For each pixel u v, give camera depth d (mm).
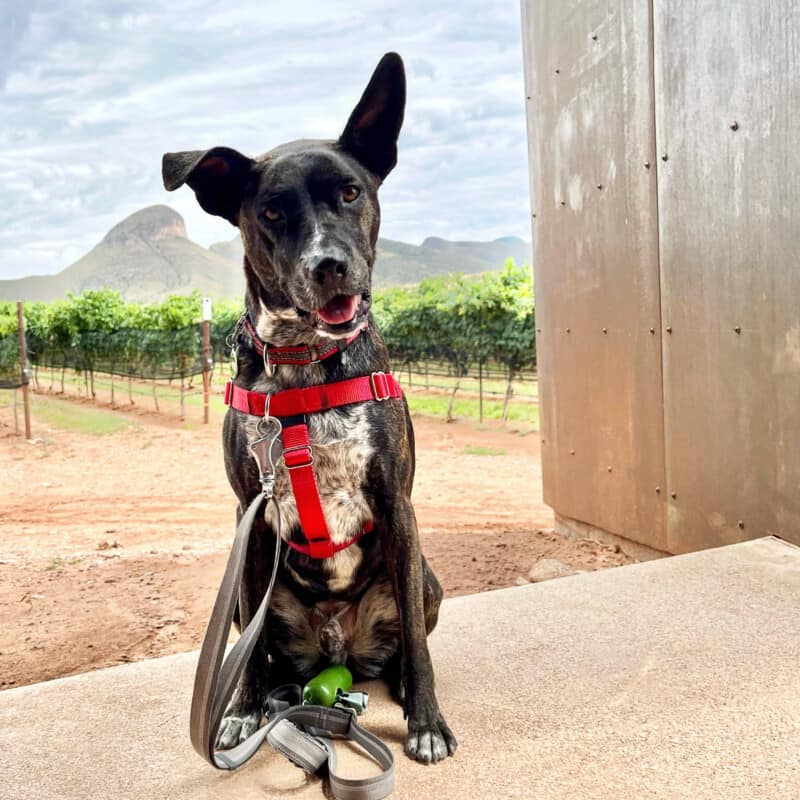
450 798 691
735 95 1324
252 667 873
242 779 747
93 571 2115
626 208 1686
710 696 829
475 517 2639
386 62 904
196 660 1006
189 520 2883
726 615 1028
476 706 840
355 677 970
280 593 920
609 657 934
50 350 7965
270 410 831
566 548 2016
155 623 1679
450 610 1104
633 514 1769
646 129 1588
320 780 745
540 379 2211
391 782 703
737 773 695
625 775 704
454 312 5133
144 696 910
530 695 856
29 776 754
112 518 2949
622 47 1649
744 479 1377
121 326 7270
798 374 1229
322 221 839
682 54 1455
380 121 925
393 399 856
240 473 859
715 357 1429
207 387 5656
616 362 1780
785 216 1230
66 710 880
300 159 866
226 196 913
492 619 1062
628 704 825
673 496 1602
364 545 890
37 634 1628
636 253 1663
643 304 1651
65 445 4934
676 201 1507
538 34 2057
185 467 4141
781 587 1104
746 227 1322
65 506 3221
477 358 5164
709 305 1436
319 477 844
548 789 692
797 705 799
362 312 830
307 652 955
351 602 934
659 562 1236
